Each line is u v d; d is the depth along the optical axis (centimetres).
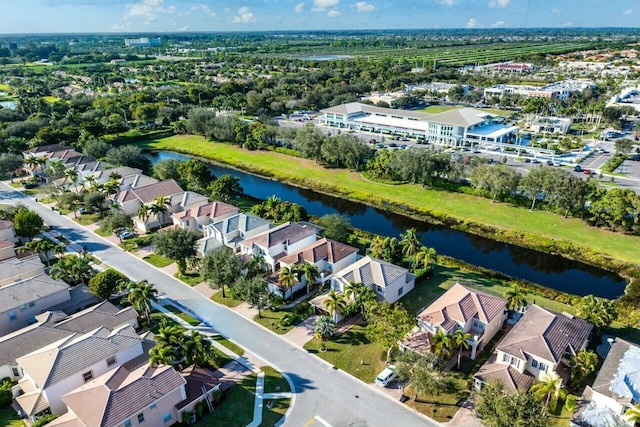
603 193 10381
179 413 5188
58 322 6481
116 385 5038
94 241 9781
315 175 14150
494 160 14850
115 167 13062
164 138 19225
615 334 6600
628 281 8325
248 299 6875
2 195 12456
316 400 5516
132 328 6247
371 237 9956
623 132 18425
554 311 6769
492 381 5278
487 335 6384
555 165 14238
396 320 6097
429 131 17600
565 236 9800
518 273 8688
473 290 6906
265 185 13875
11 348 5919
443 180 12850
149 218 10338
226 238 8994
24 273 7731
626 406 4878
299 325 6938
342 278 7231
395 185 13062
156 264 8788
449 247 9806
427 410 5338
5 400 5478
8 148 15475
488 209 11275
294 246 8562
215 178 12781
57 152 14212
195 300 7619
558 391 5200
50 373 5328
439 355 5928
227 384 5781
